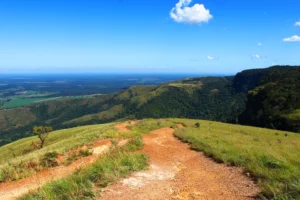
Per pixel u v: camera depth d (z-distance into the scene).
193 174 10.44
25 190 10.58
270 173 8.49
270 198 6.59
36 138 56.41
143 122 39.06
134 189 8.14
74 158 15.66
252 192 7.45
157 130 30.64
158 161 13.21
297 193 6.29
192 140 20.44
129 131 26.05
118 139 20.73
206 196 7.52
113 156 12.47
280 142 28.20
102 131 28.02
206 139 20.97
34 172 13.47
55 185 8.47
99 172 9.37
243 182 8.58
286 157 11.40
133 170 10.40
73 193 7.58
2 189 11.23
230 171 10.35
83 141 20.69
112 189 8.12
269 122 90.88
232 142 19.80
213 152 14.09
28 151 42.81
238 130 44.41
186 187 8.50
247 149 14.35
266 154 11.37
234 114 147.12
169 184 8.88
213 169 11.09
